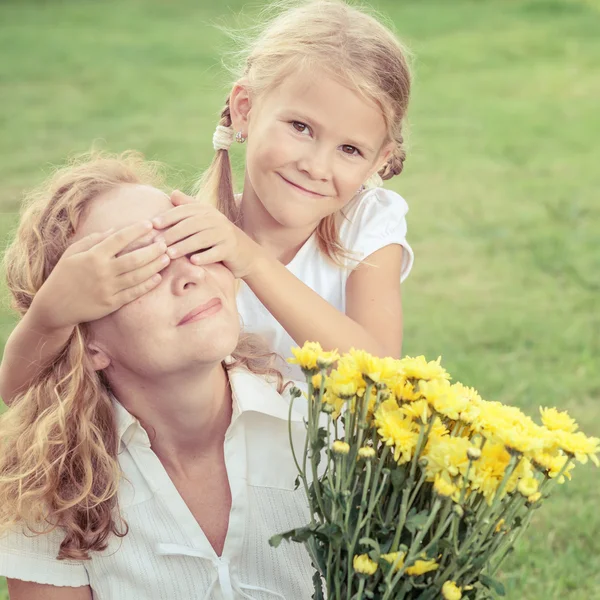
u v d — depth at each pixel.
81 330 2.10
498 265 7.34
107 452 2.14
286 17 2.89
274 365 2.72
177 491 2.17
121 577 2.20
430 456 1.74
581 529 3.98
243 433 2.20
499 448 1.77
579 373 5.50
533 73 14.16
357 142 2.67
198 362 1.98
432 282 7.02
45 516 2.15
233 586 2.18
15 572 2.17
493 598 1.88
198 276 1.98
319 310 2.56
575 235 7.93
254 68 2.85
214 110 12.34
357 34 2.71
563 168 9.88
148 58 15.49
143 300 1.97
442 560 1.78
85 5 20.30
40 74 14.52
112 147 10.54
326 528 1.78
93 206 2.15
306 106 2.63
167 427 2.15
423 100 12.85
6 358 2.23
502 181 9.48
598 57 14.92
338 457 1.81
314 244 3.09
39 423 2.17
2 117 12.18
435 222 8.28
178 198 2.16
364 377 1.80
